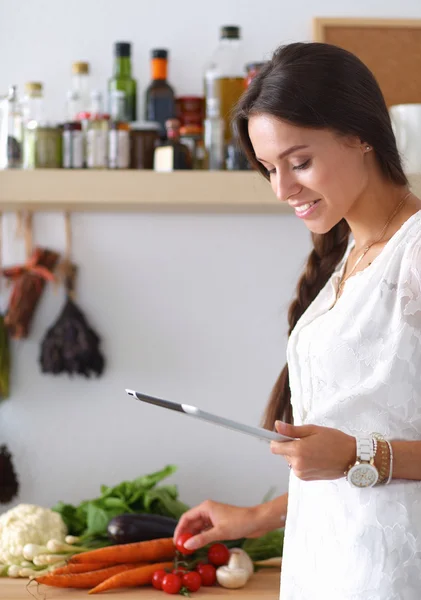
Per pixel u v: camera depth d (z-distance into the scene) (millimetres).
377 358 1170
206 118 2115
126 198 2006
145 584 1828
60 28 2219
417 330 1136
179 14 2230
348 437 1124
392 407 1151
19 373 2215
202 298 2244
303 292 1499
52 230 2229
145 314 2236
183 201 2012
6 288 2223
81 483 2221
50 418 2219
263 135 1188
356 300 1186
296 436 1118
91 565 1819
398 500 1143
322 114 1151
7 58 2213
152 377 2236
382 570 1141
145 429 2230
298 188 1196
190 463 2230
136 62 2229
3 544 1902
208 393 2242
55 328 2166
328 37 2230
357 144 1192
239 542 2012
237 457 2238
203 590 1798
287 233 2260
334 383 1200
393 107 2027
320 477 1129
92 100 2115
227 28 2131
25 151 2068
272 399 1580
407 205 1233
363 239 1274
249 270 2250
